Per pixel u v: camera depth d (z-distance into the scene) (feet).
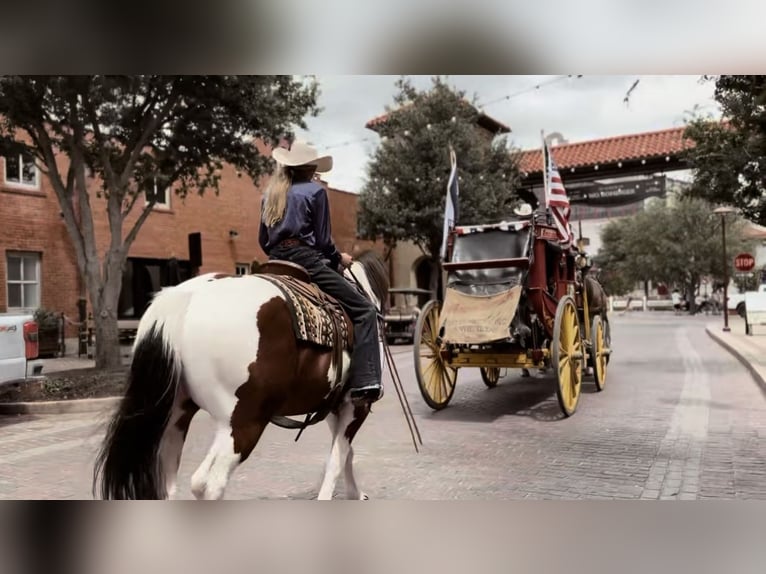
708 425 25.12
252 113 38.83
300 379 12.07
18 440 24.22
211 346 10.91
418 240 76.33
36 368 28.30
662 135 85.97
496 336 25.82
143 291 66.54
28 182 57.41
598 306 36.60
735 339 57.62
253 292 11.65
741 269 69.72
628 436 23.58
